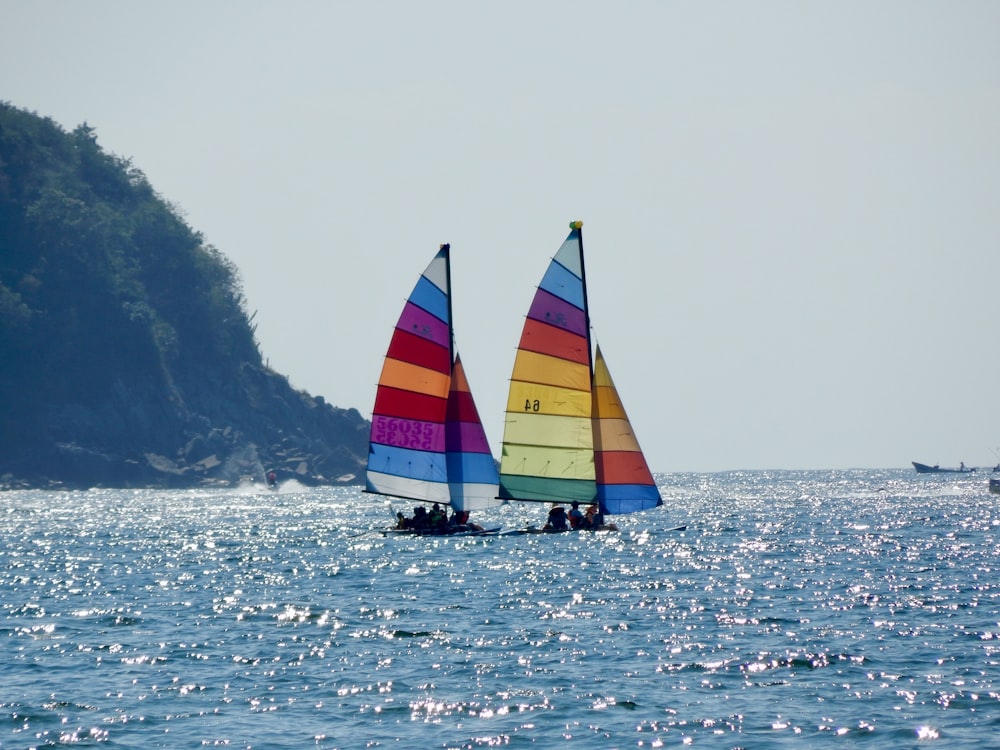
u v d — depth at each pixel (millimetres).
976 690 129125
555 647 156250
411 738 116500
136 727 121312
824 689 131000
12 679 142750
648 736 115688
